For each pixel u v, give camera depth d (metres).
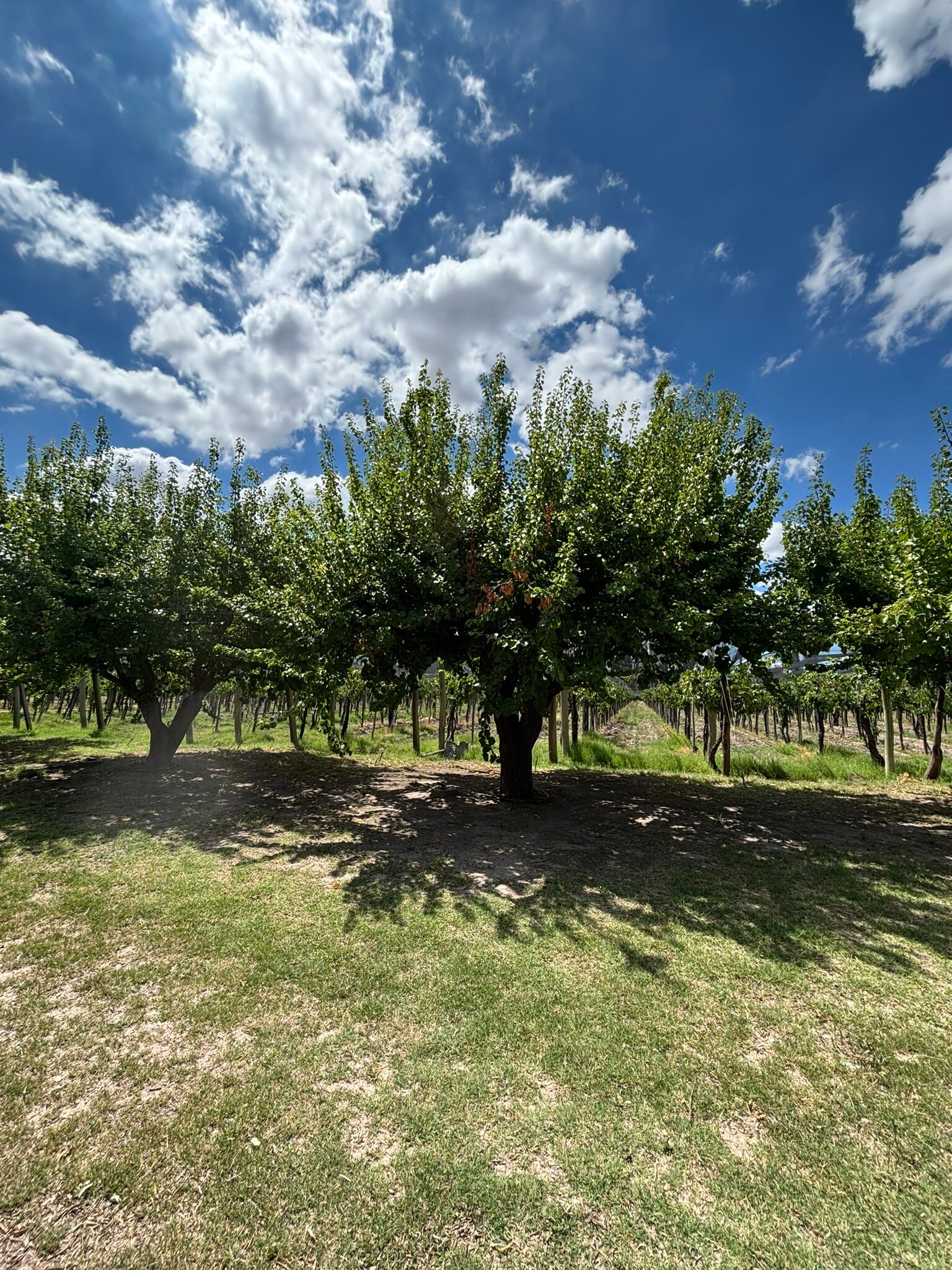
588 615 7.52
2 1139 2.38
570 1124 2.46
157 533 11.99
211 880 5.31
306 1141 2.37
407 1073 2.78
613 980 3.63
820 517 11.29
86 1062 2.86
